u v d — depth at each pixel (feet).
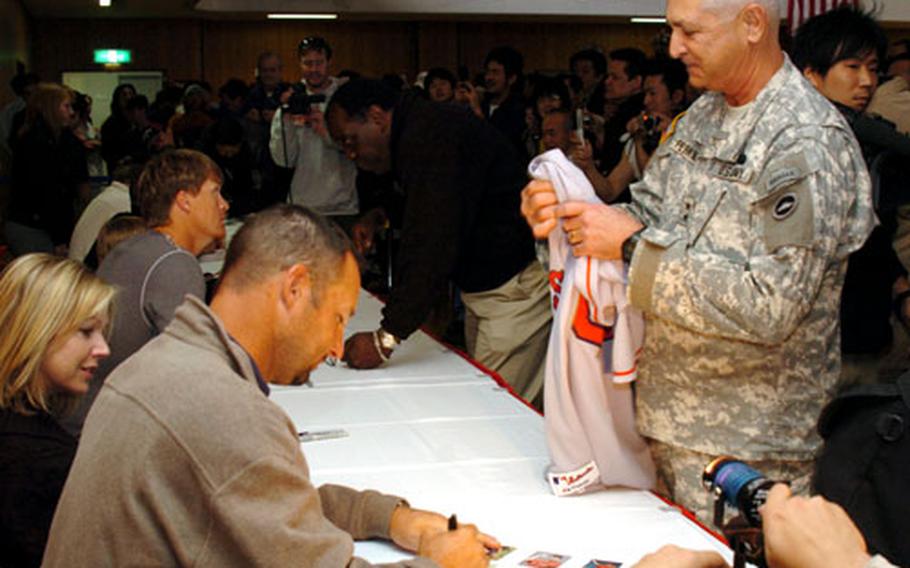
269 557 4.48
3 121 29.50
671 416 6.98
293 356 5.10
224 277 5.07
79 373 7.00
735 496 4.76
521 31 46.19
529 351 11.41
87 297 6.89
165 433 4.47
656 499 7.07
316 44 19.33
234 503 4.45
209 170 9.91
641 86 19.19
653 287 6.54
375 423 8.79
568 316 7.08
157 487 4.45
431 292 10.31
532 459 7.89
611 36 46.60
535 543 6.32
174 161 9.86
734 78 6.66
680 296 6.48
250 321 5.00
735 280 6.29
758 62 6.63
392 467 7.68
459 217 10.33
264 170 20.03
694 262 6.43
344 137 10.61
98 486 4.51
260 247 4.96
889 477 4.31
